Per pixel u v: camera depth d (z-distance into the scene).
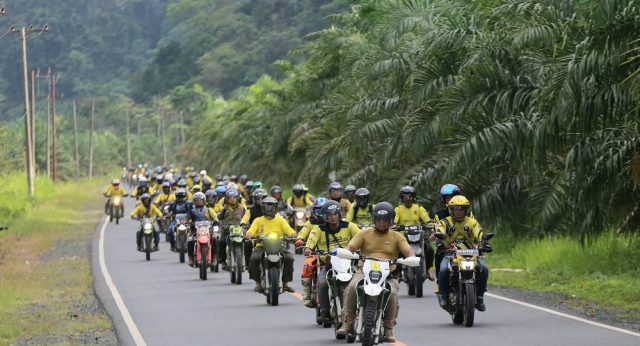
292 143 94.81
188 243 53.72
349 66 81.38
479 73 53.97
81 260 63.50
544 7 50.34
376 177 72.19
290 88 109.44
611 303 36.94
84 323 35.38
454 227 32.12
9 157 152.38
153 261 60.94
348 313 26.25
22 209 109.88
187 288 45.34
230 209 49.00
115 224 99.38
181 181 68.94
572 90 41.03
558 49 45.19
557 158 51.91
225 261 49.06
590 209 47.16
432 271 49.66
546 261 49.66
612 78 40.75
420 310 35.62
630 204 46.12
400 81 64.44
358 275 26.25
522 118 52.97
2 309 40.56
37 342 31.83
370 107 66.44
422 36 61.31
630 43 39.12
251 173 131.12
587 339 27.91
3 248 71.19
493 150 52.84
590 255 48.12
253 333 30.84
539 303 37.12
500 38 55.66
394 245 26.48
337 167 76.25
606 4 37.50
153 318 35.31
